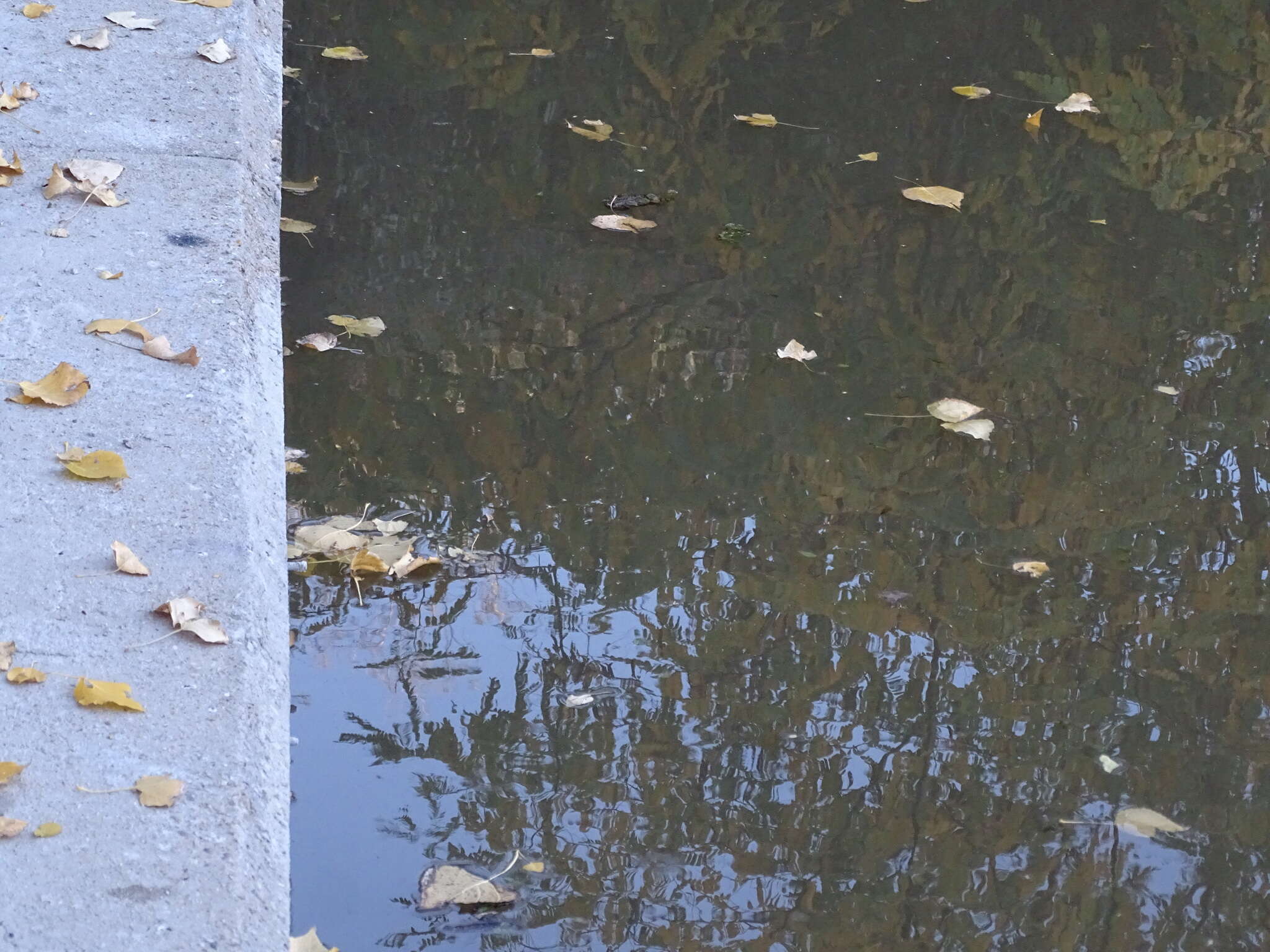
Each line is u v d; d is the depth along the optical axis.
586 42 4.93
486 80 4.58
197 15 3.88
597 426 3.00
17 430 2.28
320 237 3.61
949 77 4.86
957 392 3.21
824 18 5.27
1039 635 2.50
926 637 2.48
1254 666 2.46
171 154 3.19
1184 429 3.13
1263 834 2.12
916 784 2.17
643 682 2.33
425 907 1.88
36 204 2.92
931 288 3.61
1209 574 2.69
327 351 3.16
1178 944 1.92
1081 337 3.45
